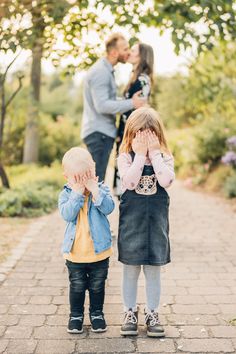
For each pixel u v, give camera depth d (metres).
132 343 3.38
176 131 21.53
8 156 15.95
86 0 5.90
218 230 7.19
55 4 5.60
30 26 5.61
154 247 3.47
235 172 11.95
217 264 5.35
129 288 3.55
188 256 5.67
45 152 19.20
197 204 9.96
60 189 11.12
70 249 3.47
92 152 5.95
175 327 3.65
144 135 3.46
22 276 4.85
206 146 14.30
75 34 6.84
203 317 3.84
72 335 3.50
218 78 11.50
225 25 6.11
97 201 3.45
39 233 6.86
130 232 3.48
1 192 9.23
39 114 17.92
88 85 5.87
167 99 23.19
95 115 5.91
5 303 4.11
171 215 8.50
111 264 5.24
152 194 3.50
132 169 3.43
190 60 10.91
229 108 13.79
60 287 4.53
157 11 6.88
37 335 3.50
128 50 5.82
